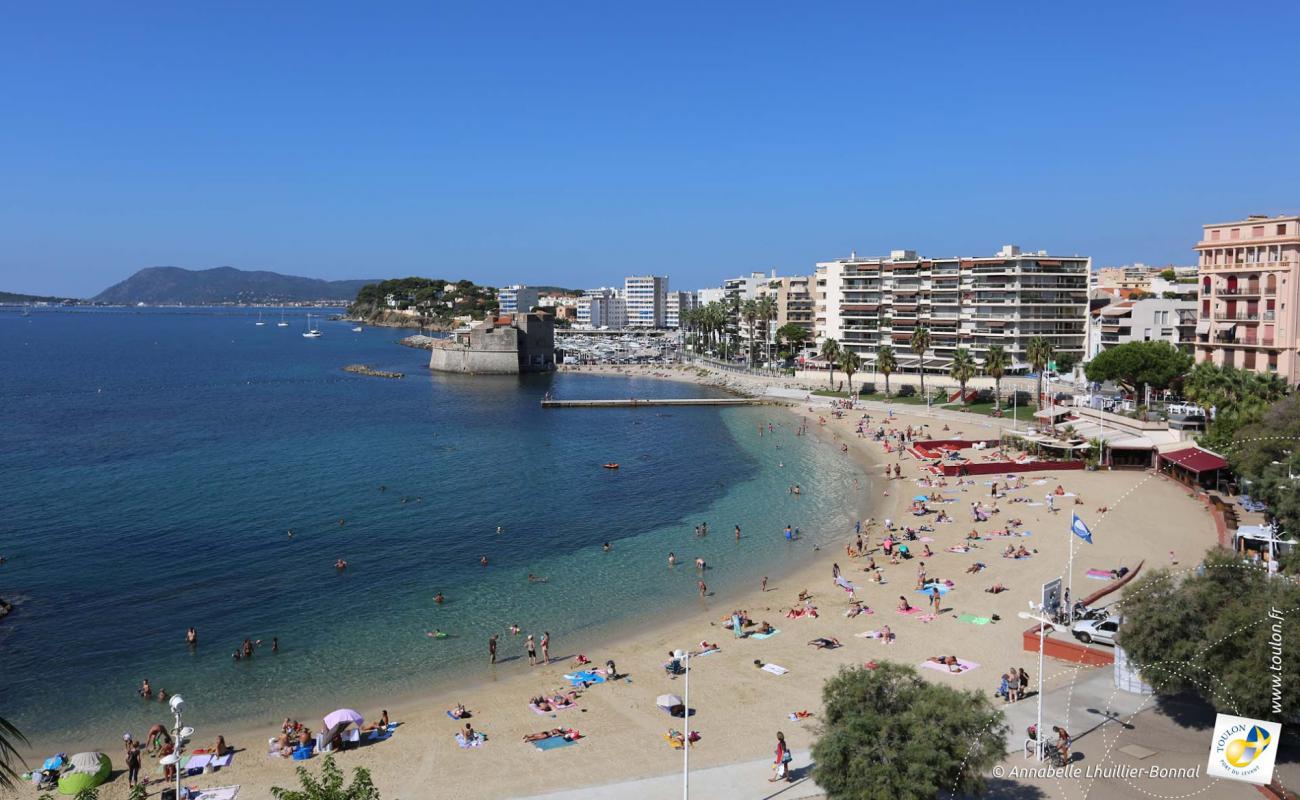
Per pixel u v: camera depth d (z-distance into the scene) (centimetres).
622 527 9900
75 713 5491
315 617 7131
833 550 8794
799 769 4397
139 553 8838
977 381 19638
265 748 4978
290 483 12194
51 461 13775
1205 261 13262
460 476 12762
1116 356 14525
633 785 4297
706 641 6425
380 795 4341
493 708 5416
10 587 7812
